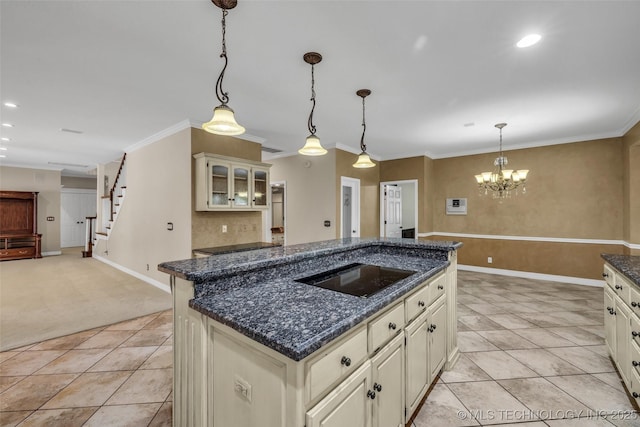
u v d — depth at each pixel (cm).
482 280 498
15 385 210
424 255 248
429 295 195
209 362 131
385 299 136
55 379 217
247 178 418
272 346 96
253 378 110
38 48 219
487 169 548
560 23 189
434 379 207
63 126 411
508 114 362
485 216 553
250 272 160
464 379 216
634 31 196
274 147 541
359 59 234
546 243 496
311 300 136
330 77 264
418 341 176
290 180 586
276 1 170
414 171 590
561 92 296
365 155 315
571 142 470
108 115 366
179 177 405
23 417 178
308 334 100
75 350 260
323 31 198
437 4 172
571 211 473
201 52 225
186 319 141
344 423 113
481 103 324
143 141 480
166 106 337
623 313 203
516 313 347
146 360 244
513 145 520
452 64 241
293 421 95
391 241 274
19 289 445
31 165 749
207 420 133
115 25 192
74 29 197
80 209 986
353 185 568
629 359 192
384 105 331
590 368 229
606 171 445
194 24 192
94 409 185
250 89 290
